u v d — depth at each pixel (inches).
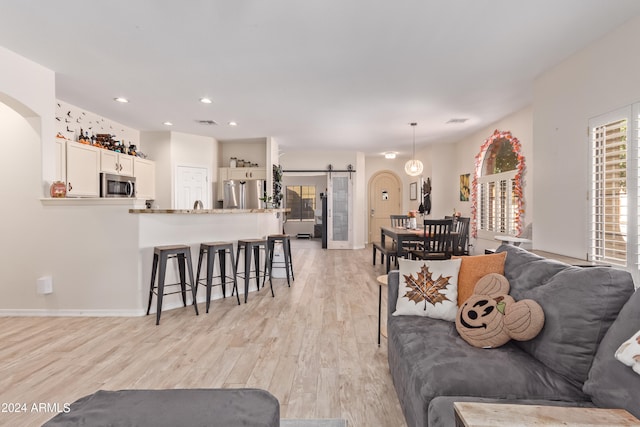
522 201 190.5
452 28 105.3
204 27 104.7
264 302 156.4
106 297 137.3
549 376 56.3
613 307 54.7
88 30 106.6
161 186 245.9
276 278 206.5
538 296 65.7
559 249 131.4
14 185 136.5
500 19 100.2
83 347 106.3
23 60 125.3
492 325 66.8
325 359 98.5
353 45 116.1
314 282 196.9
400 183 378.3
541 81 141.6
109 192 191.8
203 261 158.9
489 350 64.9
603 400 46.8
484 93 164.4
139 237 136.6
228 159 290.2
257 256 177.2
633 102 99.2
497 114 201.6
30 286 137.6
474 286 81.3
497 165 223.6
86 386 83.5
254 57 125.4
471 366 58.5
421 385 56.4
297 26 104.1
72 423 43.5
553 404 50.9
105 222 136.6
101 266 137.2
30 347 106.3
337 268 240.7
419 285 86.6
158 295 127.8
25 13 97.1
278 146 306.2
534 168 146.9
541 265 72.2
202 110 193.2
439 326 77.0
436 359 61.6
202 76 143.3
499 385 54.3
